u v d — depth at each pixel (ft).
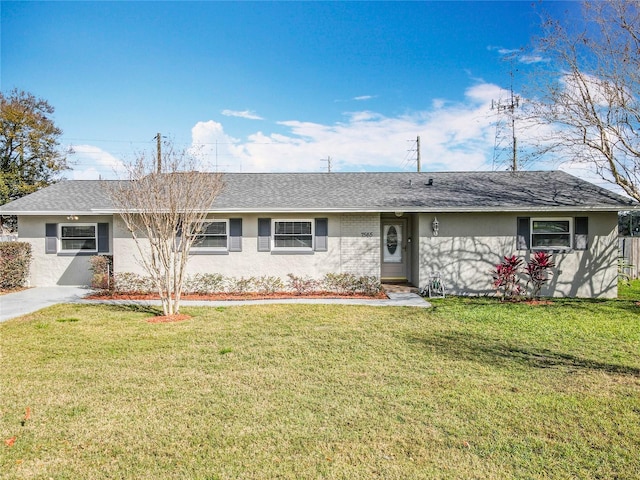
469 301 38.29
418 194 45.60
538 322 28.94
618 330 26.55
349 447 12.14
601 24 39.22
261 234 43.14
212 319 30.04
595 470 10.96
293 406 14.92
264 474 10.80
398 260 48.57
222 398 15.64
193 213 32.30
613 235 41.78
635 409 14.66
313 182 51.21
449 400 15.43
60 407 14.79
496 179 51.06
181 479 10.57
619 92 39.63
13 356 20.81
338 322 29.07
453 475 10.77
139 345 22.93
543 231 42.80
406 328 27.20
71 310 33.24
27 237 47.42
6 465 11.15
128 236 42.75
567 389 16.52
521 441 12.48
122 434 12.88
